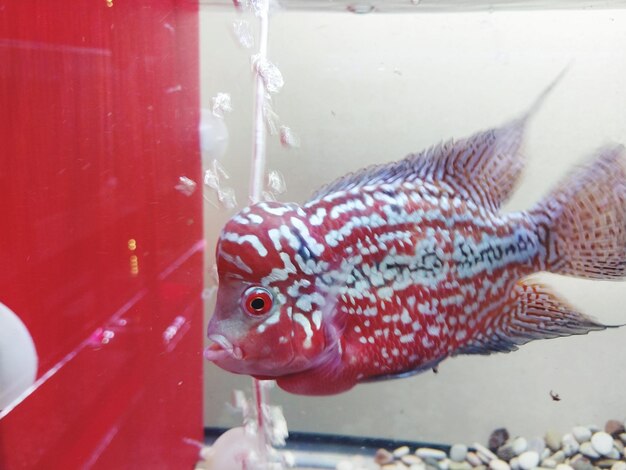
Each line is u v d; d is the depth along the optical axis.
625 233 0.28
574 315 0.28
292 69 0.48
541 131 0.50
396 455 0.60
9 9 0.34
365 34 0.49
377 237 0.26
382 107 0.49
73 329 0.41
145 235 0.46
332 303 0.26
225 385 0.54
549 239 0.28
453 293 0.27
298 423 0.61
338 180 0.27
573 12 0.49
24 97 0.35
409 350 0.26
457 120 0.51
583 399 0.59
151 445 0.50
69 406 0.41
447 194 0.27
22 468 0.38
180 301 0.50
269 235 0.25
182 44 0.46
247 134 0.48
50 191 0.38
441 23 0.49
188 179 0.48
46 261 0.38
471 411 0.61
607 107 0.50
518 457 0.59
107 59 0.41
